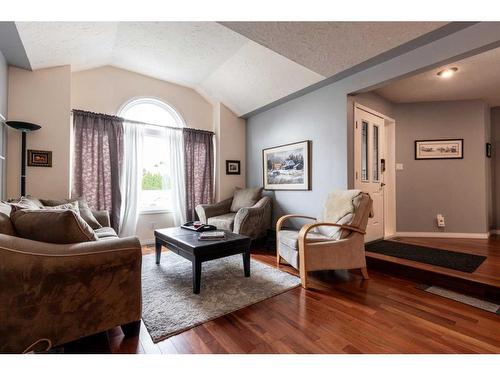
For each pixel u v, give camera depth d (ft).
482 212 13.10
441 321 5.60
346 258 8.04
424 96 12.87
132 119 13.32
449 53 7.20
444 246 11.12
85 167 11.14
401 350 4.61
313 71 9.85
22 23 7.11
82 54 10.20
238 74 12.55
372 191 11.93
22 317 4.04
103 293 4.65
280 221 9.91
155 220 13.69
